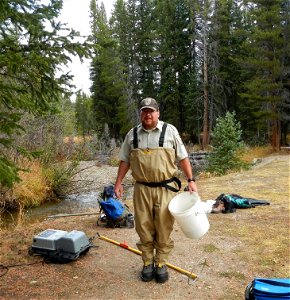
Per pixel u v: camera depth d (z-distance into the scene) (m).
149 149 3.56
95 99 40.38
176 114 34.50
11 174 3.44
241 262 4.30
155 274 3.82
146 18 38.91
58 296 3.53
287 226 5.64
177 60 33.97
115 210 5.82
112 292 3.60
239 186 9.32
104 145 23.08
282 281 2.94
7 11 3.81
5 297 3.50
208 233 5.41
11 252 4.69
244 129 30.19
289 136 32.19
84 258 4.47
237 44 30.05
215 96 29.86
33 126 11.96
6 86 3.96
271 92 23.47
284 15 22.56
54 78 4.09
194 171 17.44
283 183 9.48
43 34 3.84
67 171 12.41
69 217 6.94
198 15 29.91
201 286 3.71
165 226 3.66
